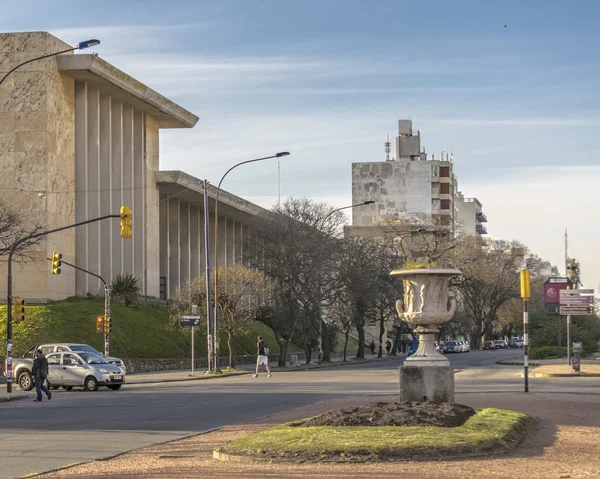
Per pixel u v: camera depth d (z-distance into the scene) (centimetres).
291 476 1202
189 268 9219
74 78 6906
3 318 5719
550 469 1220
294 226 6881
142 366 5928
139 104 7831
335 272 7125
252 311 6219
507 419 1712
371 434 1470
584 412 2105
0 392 3812
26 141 6388
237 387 3747
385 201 14512
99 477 1268
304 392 3259
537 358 6438
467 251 10688
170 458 1461
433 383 2003
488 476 1159
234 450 1430
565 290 4791
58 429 2080
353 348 11244
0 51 6444
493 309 11069
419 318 2042
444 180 14450
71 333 5775
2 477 1333
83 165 6994
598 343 7075
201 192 8694
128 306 6900
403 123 14950
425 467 1245
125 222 3541
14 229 5819
